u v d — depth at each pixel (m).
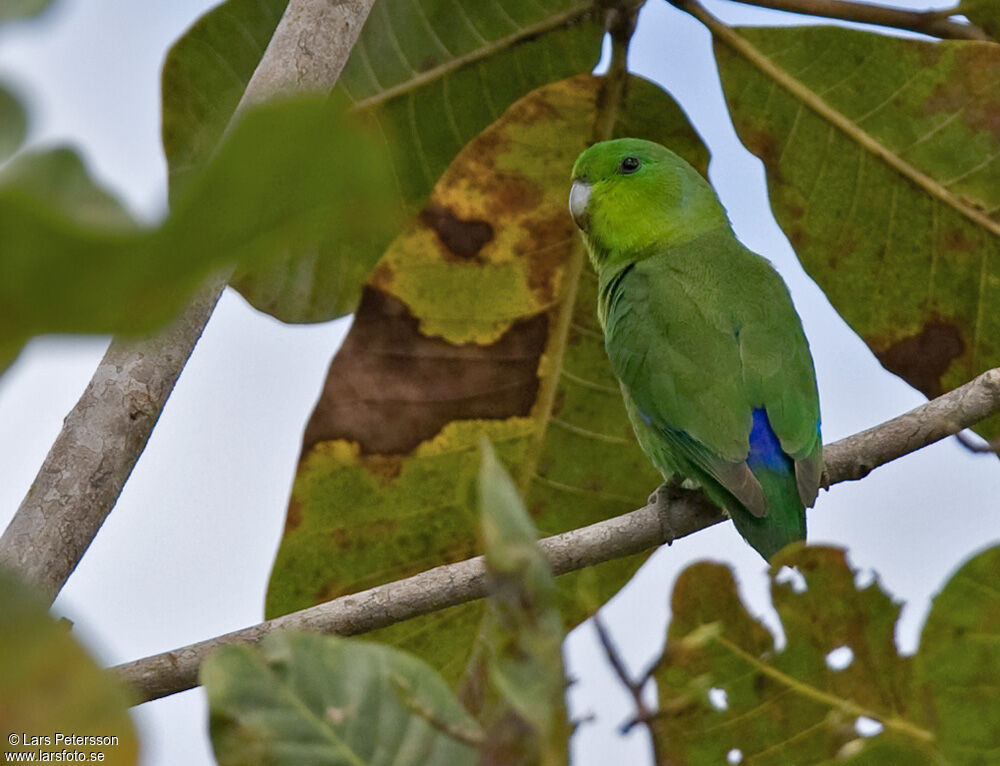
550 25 8.84
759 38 8.58
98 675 2.23
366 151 1.44
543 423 9.23
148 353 5.96
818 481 8.01
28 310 1.47
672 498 8.95
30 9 1.65
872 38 8.41
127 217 1.44
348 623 6.47
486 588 6.61
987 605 5.23
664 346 8.91
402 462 8.77
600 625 4.12
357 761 3.90
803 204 8.92
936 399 7.98
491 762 3.14
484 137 8.95
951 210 8.68
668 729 5.84
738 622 5.81
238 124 1.43
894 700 5.75
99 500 5.72
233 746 3.85
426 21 8.82
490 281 9.00
